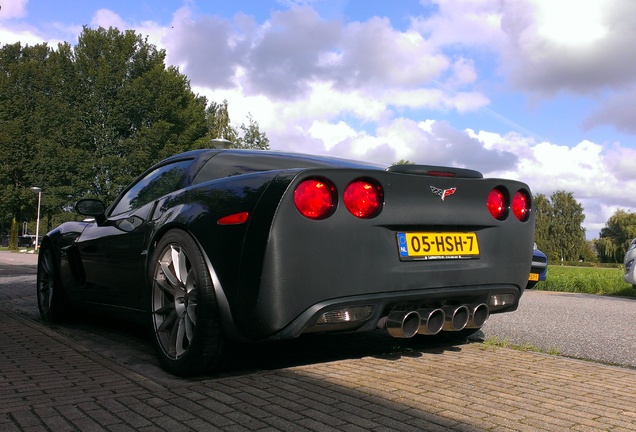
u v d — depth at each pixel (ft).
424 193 10.20
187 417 7.82
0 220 167.22
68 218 133.59
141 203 13.30
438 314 10.50
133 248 12.19
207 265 9.74
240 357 11.71
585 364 11.68
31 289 26.76
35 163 147.43
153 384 9.56
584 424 7.85
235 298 9.33
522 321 17.83
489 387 9.64
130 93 133.08
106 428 7.35
